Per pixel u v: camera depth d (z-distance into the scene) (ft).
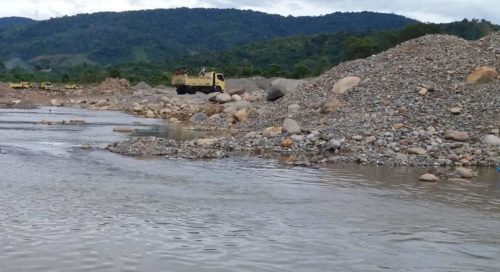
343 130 83.41
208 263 29.58
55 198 44.91
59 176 55.93
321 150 78.79
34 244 31.91
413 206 45.91
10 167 60.80
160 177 56.85
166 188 50.93
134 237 33.99
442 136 79.00
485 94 89.97
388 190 52.95
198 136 99.86
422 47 113.70
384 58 112.68
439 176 61.52
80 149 78.54
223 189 51.34
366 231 37.22
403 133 80.28
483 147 75.00
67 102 212.43
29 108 182.60
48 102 213.05
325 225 38.55
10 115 146.30
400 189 53.57
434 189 54.08
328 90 107.55
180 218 39.34
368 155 73.15
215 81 213.66
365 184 55.88
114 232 34.99
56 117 145.18
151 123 132.26
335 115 92.53
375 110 90.27
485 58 103.19
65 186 50.49
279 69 332.80
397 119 85.20
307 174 61.26
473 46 110.01
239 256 30.91
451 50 109.29
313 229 37.35
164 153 74.28
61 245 31.86
